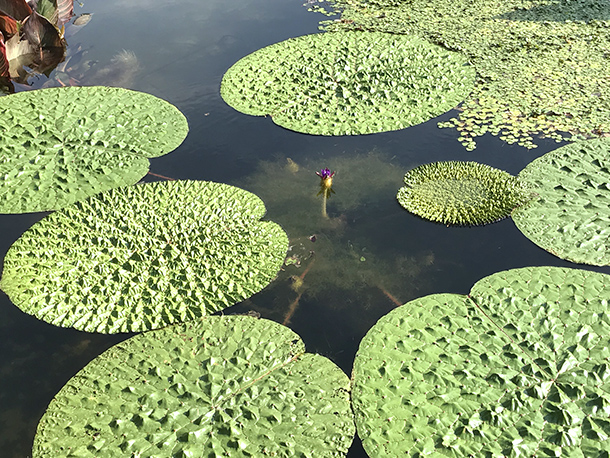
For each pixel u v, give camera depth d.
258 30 7.04
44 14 6.57
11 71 6.23
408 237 3.88
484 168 4.43
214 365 2.96
